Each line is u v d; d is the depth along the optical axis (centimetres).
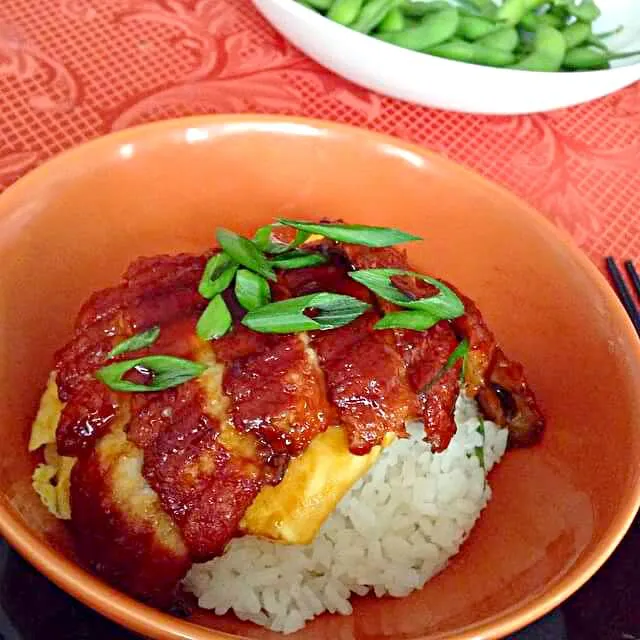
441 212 28
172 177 26
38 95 33
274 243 24
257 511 20
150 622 16
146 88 35
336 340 20
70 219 24
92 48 36
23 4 37
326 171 28
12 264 22
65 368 20
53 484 21
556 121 38
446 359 21
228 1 39
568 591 19
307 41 35
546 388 25
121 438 20
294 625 21
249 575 22
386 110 37
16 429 21
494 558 22
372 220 28
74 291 24
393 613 22
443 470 24
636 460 21
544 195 34
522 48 38
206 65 36
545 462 24
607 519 20
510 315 27
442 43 35
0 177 30
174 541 19
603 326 24
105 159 25
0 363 21
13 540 17
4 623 19
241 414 19
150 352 20
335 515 23
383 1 35
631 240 33
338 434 21
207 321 20
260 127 26
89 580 17
